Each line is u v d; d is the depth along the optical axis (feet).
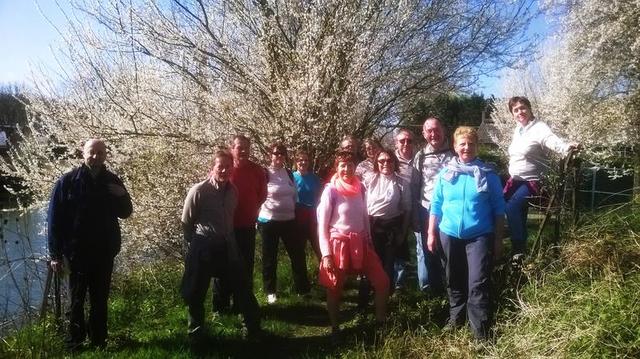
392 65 29.96
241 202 18.74
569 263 14.97
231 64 27.40
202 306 16.61
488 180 14.85
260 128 27.35
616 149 43.68
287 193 21.45
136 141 27.09
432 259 18.74
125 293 23.02
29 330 17.37
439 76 31.50
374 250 19.01
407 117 36.06
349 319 19.08
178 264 27.22
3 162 27.40
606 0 36.47
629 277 13.61
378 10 27.25
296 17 27.14
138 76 27.25
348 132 28.91
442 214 15.60
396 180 19.15
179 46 27.20
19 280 20.86
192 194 16.30
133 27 26.48
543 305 13.78
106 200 16.12
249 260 19.06
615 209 16.42
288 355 16.22
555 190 15.96
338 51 26.55
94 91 26.89
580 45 39.65
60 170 26.76
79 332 16.22
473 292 14.51
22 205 28.25
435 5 29.22
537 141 17.02
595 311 12.58
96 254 15.96
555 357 12.01
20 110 36.60
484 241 14.73
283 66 27.63
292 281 23.89
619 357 11.34
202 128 27.09
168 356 15.70
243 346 16.74
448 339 14.80
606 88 42.06
